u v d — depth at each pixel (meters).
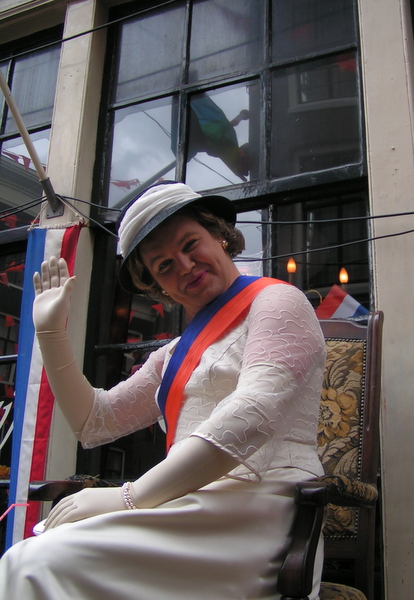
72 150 2.78
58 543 1.00
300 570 1.04
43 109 3.21
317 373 1.31
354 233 2.22
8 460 2.64
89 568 0.99
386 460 1.79
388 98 2.14
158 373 1.57
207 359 1.29
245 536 1.11
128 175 2.79
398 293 1.92
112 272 2.66
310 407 1.28
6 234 2.96
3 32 3.39
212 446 1.09
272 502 1.15
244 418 1.10
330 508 1.59
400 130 2.09
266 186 2.41
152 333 2.51
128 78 2.96
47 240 2.58
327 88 2.46
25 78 3.33
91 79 2.92
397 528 1.73
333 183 2.28
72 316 2.55
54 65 3.26
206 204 1.48
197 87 2.75
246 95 2.64
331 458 1.65
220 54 2.77
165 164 2.72
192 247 1.38
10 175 3.16
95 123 2.90
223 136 2.63
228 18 2.80
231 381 1.26
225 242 1.51
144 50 2.97
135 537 1.04
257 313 1.27
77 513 1.12
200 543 1.08
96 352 2.57
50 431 2.35
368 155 2.12
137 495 1.12
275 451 1.16
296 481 1.19
